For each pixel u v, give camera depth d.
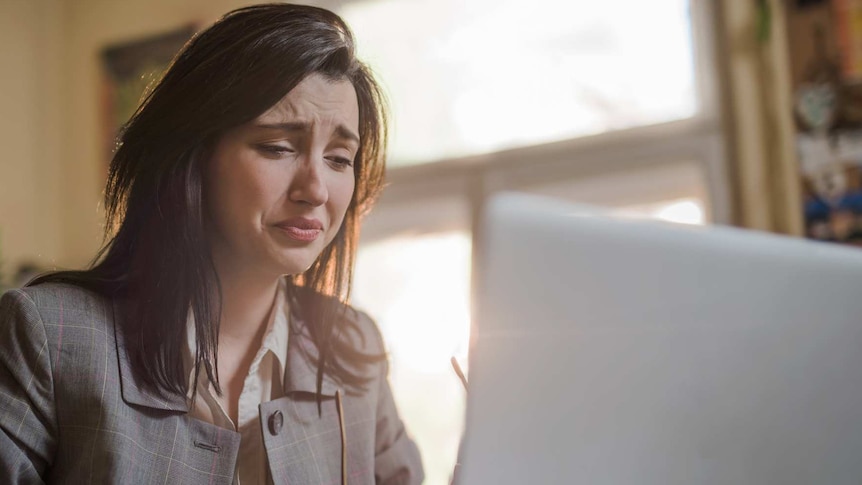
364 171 1.07
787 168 2.71
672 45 3.01
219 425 0.92
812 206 2.64
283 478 0.91
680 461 0.56
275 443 0.92
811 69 2.67
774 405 0.58
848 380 0.59
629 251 0.57
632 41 3.08
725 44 2.88
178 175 0.89
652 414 0.56
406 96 3.44
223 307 0.95
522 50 3.27
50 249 3.95
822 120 2.65
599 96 3.12
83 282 0.92
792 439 0.58
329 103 0.91
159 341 0.87
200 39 0.92
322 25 0.93
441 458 3.21
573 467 0.55
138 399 0.85
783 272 0.59
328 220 0.94
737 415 0.57
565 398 0.55
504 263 0.55
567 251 0.55
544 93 3.22
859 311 0.60
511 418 0.55
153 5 3.90
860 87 2.60
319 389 0.99
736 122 2.83
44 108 4.02
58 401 0.84
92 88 3.99
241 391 0.96
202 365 0.91
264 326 0.99
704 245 0.58
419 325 3.34
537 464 0.55
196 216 0.90
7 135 3.90
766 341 0.58
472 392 0.55
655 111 3.02
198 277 0.89
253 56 0.88
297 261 0.90
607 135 3.08
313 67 0.90
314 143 0.90
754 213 2.77
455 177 3.32
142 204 0.91
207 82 0.88
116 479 0.82
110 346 0.87
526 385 0.55
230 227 0.90
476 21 3.35
